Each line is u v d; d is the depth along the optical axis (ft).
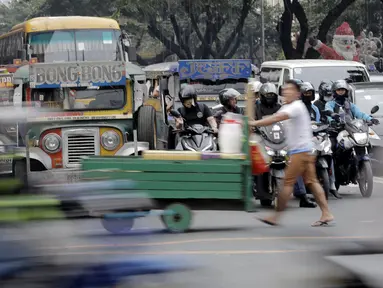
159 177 37.55
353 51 167.63
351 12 197.67
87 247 21.16
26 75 58.80
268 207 48.93
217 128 47.06
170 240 35.91
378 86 72.28
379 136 68.44
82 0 195.93
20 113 22.80
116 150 58.18
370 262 27.43
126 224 24.86
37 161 56.90
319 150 47.93
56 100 58.65
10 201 19.27
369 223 41.29
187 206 38.09
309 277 26.23
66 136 57.16
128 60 68.33
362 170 53.01
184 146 45.68
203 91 82.33
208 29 194.59
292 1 161.17
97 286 19.58
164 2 179.01
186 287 25.44
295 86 39.11
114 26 66.90
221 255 32.04
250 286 26.16
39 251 19.22
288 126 39.75
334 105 53.21
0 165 21.67
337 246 30.12
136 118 59.52
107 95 59.06
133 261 20.58
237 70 82.12
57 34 65.98
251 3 193.47
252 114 38.75
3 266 18.79
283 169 45.47
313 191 40.04
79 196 20.54
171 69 91.86
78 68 58.34
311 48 163.53
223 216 44.68
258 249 33.47
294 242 34.94
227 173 38.01
